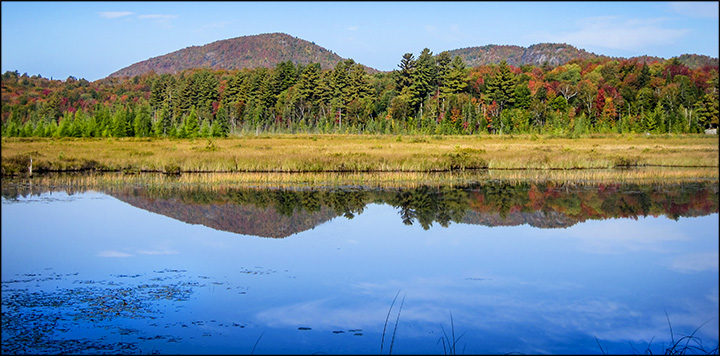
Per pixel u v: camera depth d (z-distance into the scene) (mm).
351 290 12648
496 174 36156
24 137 67312
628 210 23438
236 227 19484
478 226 20062
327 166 35781
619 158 40594
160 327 10273
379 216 21672
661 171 36281
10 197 25375
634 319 11000
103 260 15008
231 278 13445
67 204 23672
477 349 9656
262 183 30219
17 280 13047
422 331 10359
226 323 10586
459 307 11625
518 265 14742
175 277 13516
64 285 12719
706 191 28719
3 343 9328
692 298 12219
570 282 13359
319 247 16719
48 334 9812
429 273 13961
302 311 11258
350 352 9414
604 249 16703
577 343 9938
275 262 14930
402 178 33250
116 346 9398
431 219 21203
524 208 23625
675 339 10148
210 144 48531
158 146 52750
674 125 75250
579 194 27594
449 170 37750
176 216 21359
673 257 15750
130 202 24109
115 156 38469
